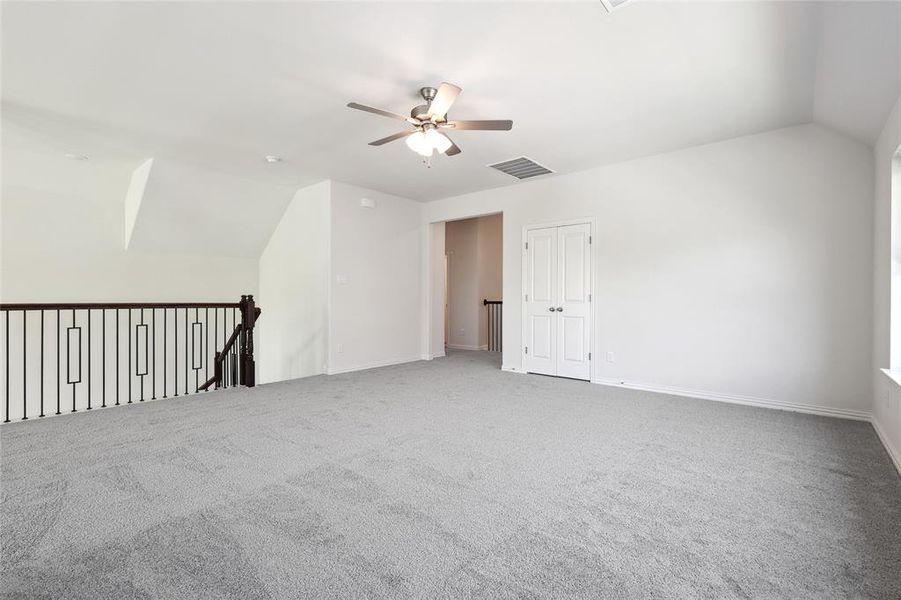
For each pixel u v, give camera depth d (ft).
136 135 13.30
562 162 15.94
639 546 5.72
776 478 7.88
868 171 11.68
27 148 14.49
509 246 19.40
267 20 7.78
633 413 12.22
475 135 13.33
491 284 28.60
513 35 8.23
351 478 7.75
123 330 18.70
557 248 17.80
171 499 6.91
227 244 20.94
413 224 22.52
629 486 7.52
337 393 14.55
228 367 17.90
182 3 7.29
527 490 7.34
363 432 10.35
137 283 19.12
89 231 17.72
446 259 29.22
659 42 8.44
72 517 6.32
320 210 18.98
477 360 22.45
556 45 8.55
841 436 10.28
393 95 10.68
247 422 11.10
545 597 4.74
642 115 11.87
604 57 8.99
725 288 13.82
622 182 15.98
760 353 13.20
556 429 10.69
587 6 7.39
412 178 18.19
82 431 10.27
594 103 11.14
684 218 14.60
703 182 14.23
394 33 8.18
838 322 12.06
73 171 16.39
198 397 13.88
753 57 8.93
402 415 11.86
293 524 6.19
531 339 18.61
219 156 15.29
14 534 5.87
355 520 6.32
